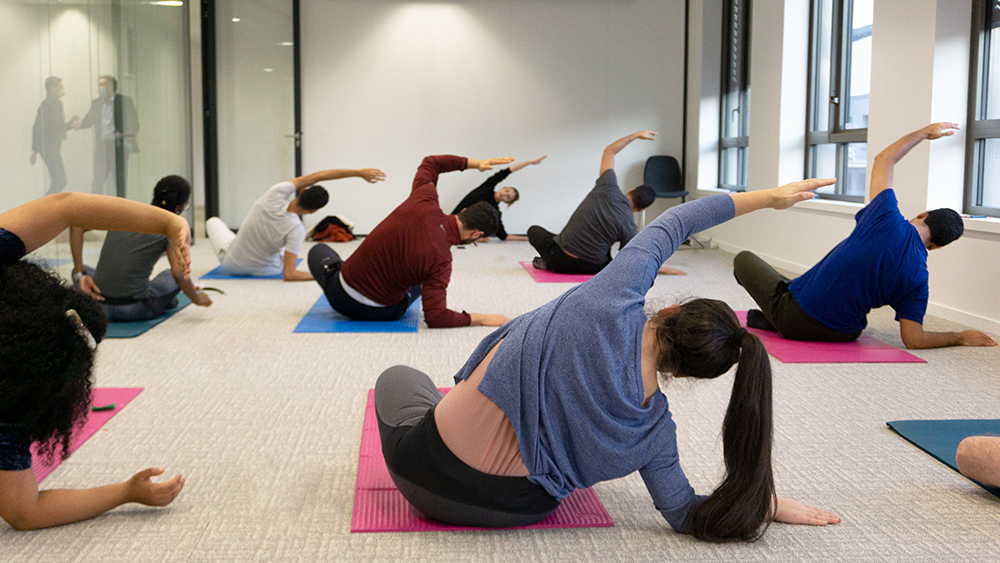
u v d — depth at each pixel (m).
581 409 1.50
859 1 5.29
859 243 3.30
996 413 2.53
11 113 4.22
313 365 3.10
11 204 4.23
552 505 1.66
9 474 1.63
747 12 7.34
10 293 1.40
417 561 1.58
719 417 2.51
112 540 1.65
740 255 3.84
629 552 1.62
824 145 5.81
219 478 2.00
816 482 2.01
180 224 1.53
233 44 7.98
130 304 3.79
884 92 4.54
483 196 7.61
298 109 8.06
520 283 5.24
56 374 1.41
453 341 3.53
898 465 2.12
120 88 5.73
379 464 2.08
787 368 3.07
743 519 1.61
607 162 5.57
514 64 8.22
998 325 3.67
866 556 1.62
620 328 1.48
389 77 8.16
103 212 1.52
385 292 3.79
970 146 4.13
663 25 8.23
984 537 1.71
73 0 4.95
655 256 1.58
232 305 4.34
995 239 3.70
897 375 2.97
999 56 3.97
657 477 1.60
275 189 5.10
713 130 7.96
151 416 2.47
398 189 8.29
